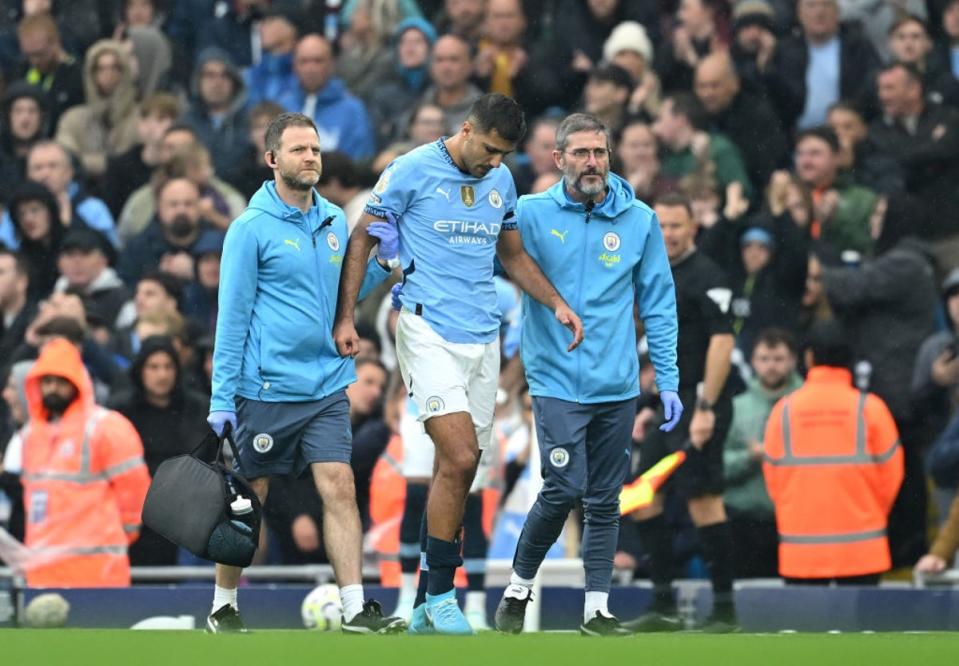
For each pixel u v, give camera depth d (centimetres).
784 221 3897
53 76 4678
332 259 2323
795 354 3481
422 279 2233
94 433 3244
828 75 4447
